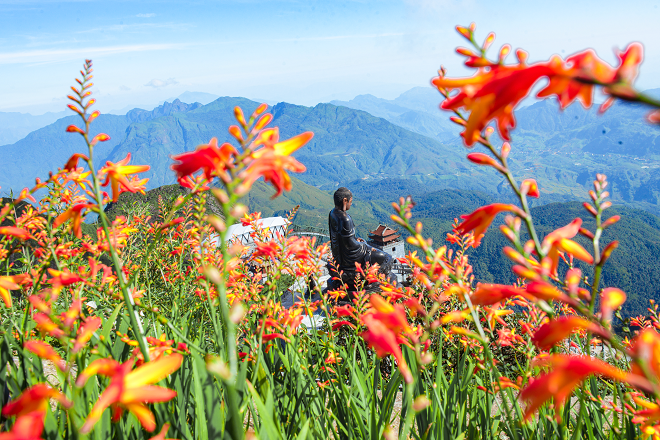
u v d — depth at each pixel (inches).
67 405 29.3
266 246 86.6
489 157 39.3
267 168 32.5
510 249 36.0
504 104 21.2
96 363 32.2
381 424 71.8
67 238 98.7
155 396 30.7
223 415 59.9
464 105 24.9
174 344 72.8
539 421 73.5
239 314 31.8
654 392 20.8
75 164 54.6
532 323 70.2
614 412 71.9
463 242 72.1
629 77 17.4
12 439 25.0
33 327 73.5
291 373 85.4
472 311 50.5
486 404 77.7
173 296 125.8
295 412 78.4
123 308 82.9
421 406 36.8
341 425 81.1
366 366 104.6
